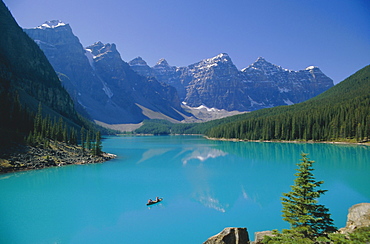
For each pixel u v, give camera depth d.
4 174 61.06
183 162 85.44
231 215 36.06
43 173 63.94
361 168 69.12
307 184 22.02
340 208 37.19
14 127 90.06
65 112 190.50
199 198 44.00
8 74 138.50
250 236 29.50
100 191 48.38
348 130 147.00
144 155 106.31
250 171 68.00
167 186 52.25
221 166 76.56
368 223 22.66
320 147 128.50
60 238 29.28
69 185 52.78
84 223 33.38
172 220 34.50
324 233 20.41
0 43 163.88
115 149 133.75
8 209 38.38
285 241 18.95
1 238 29.22
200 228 31.86
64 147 92.25
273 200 42.62
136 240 28.84
